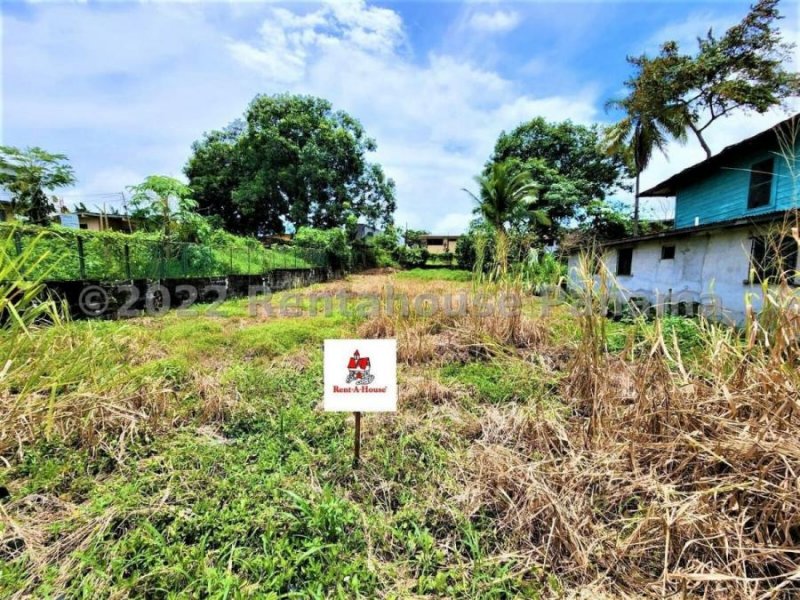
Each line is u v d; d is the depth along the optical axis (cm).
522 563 128
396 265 2017
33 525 138
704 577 107
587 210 1545
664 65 1001
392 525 145
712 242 579
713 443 147
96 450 185
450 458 188
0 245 180
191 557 123
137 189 859
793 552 118
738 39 920
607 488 152
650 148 1113
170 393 244
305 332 435
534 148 1838
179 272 714
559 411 227
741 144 637
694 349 248
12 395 185
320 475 173
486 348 343
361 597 114
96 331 316
